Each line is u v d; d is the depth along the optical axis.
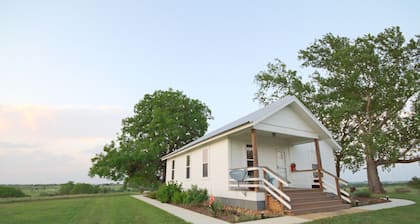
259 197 9.44
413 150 20.83
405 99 21.27
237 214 9.20
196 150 15.38
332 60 24.50
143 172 26.89
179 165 18.42
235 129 10.69
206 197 12.32
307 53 26.84
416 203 11.68
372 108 22.80
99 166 26.64
